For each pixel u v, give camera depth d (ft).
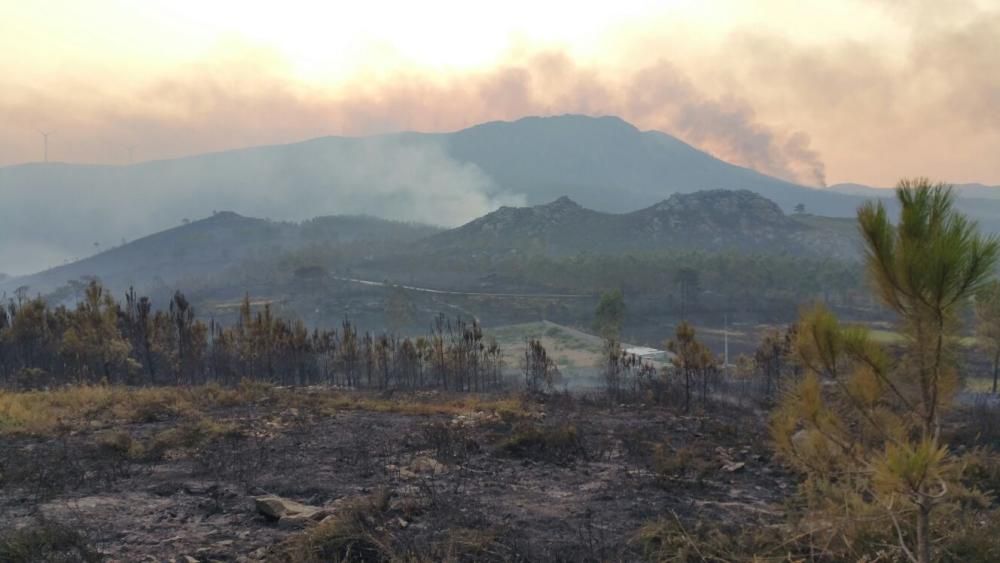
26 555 21.35
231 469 36.45
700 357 96.84
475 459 41.55
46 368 160.04
